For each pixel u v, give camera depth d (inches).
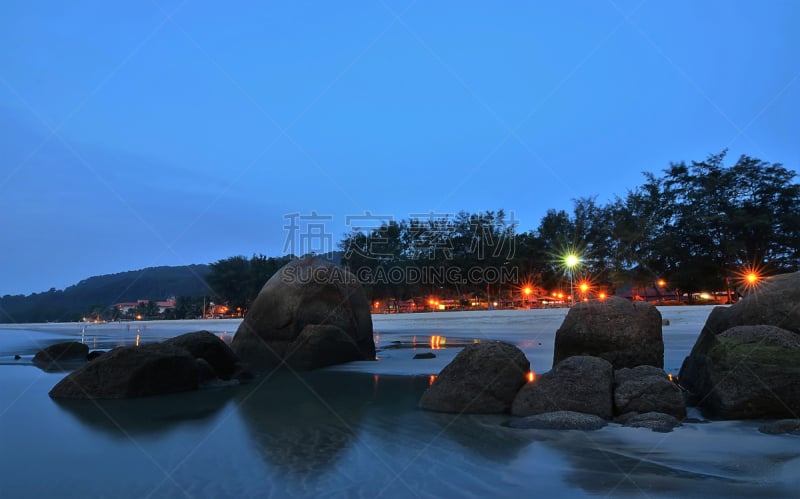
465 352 335.6
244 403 355.6
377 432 263.3
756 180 1685.5
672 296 2003.0
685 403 300.2
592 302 393.7
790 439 231.3
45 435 266.2
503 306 2074.3
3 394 398.9
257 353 588.7
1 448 240.5
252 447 237.9
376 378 470.3
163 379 400.5
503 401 310.3
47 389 424.2
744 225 1611.7
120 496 177.6
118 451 234.1
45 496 178.5
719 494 167.6
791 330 346.6
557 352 393.7
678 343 683.4
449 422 283.1
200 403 357.1
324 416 306.8
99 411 330.0
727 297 1630.2
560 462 207.2
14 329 2001.7
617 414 285.4
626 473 191.8
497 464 206.7
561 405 287.4
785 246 1663.4
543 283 2101.4
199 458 221.1
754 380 276.4
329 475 196.1
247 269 2940.5
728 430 251.6
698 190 1740.9
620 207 1939.0
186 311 3494.1
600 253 1941.4
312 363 554.6
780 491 168.9
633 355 365.4
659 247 1694.1
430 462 210.8
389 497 172.7
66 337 1301.7
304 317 593.0
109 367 390.3
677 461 204.8
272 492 178.9
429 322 1365.7
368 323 651.5
